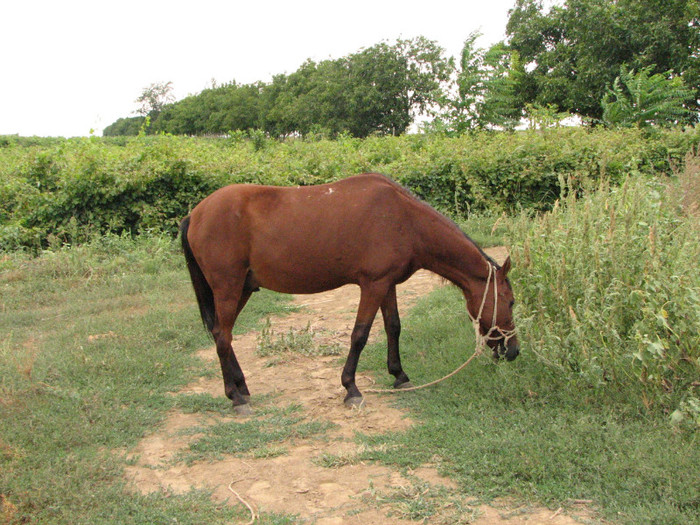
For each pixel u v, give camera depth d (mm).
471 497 3244
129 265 9500
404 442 3875
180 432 4254
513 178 12133
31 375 4980
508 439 3680
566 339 4270
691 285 3986
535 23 27375
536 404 4266
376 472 3590
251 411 4613
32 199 10961
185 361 5711
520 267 4789
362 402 4605
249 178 11344
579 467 3369
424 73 38375
